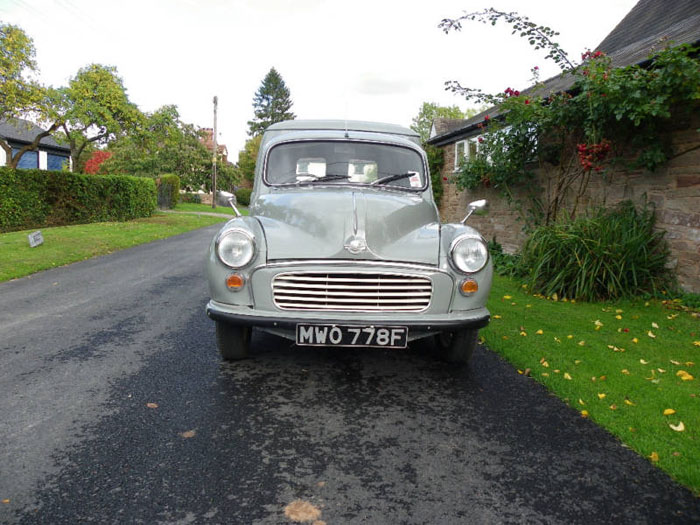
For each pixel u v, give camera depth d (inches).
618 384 140.0
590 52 269.1
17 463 95.1
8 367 148.5
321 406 124.9
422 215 155.3
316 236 134.3
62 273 324.8
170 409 120.7
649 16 488.1
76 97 907.4
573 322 205.2
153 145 1097.4
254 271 129.5
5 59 729.0
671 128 252.5
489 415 121.3
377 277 130.0
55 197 646.5
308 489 88.7
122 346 171.0
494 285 287.7
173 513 81.0
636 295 248.1
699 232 237.8
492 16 285.7
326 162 179.5
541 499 87.0
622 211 277.1
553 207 340.5
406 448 104.3
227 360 157.9
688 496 88.7
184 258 409.1
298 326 126.0
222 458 98.6
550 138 341.1
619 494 89.0
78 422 112.9
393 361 160.7
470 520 80.9
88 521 78.4
